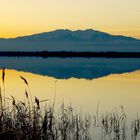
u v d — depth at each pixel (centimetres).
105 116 1766
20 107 1190
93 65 7088
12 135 1135
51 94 2492
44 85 3114
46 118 1285
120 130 1538
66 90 2777
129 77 4166
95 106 2062
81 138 1432
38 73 4678
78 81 3641
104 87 3069
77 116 1627
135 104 2152
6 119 1207
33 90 2697
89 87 3050
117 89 2920
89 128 1554
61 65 7119
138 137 1461
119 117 1773
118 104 2155
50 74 4547
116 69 5631
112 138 1448
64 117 1587
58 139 1393
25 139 1134
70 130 1506
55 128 1458
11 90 2589
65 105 2028
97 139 1430
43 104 1916
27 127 1144
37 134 1148
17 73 4584
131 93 2662
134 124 1614
